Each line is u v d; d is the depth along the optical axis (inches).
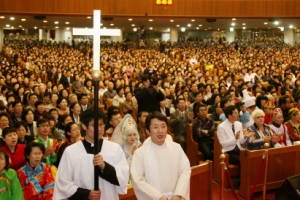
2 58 929.5
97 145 116.6
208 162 201.8
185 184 135.4
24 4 693.3
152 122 137.8
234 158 254.1
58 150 210.8
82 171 125.4
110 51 1028.5
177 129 312.3
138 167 137.7
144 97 325.4
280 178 244.8
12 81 489.4
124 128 209.6
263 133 258.2
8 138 196.7
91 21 909.8
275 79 599.8
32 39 1588.3
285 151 244.4
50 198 175.8
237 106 358.3
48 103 367.2
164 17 748.0
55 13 706.8
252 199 235.9
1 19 876.6
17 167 200.5
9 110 297.6
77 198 121.4
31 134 263.9
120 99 410.6
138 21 895.1
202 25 1050.1
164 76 611.2
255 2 742.5
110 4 722.2
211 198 203.9
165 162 138.2
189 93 445.7
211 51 1091.3
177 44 1256.2
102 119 127.1
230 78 565.6
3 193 159.5
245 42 1336.1
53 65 729.0
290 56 992.2
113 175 123.4
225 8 742.5
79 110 313.6
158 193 131.6
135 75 699.4
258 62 861.2
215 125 290.5
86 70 665.6
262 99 334.6
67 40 1403.8
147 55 952.9
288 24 1007.0
